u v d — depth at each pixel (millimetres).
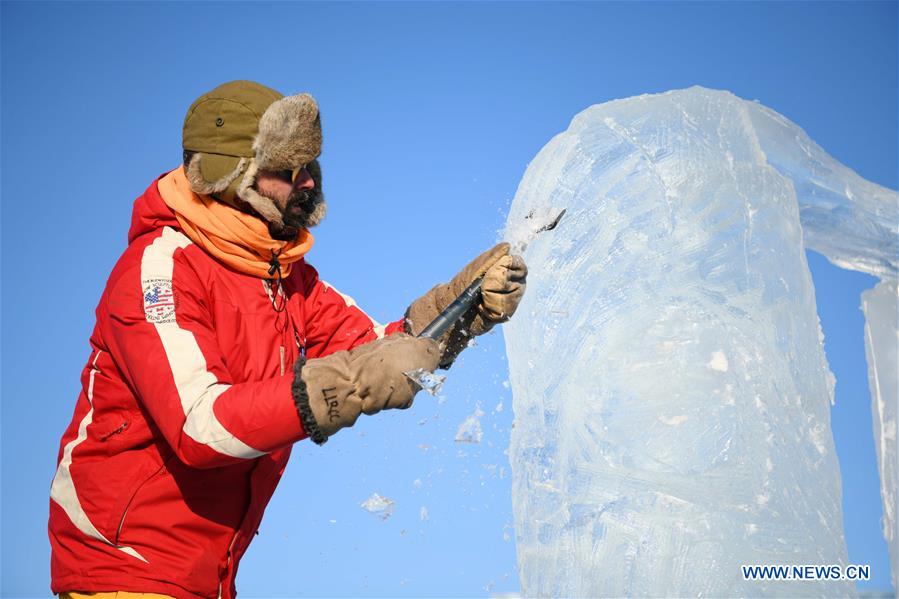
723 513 1815
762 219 1962
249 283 2029
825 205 2105
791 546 1808
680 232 1963
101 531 1904
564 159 2039
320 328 2332
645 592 1797
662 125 2027
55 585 1954
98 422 1956
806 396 1894
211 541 1967
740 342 1895
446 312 2055
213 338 1914
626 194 1992
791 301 1929
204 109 1995
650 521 1823
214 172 1959
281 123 1955
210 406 1753
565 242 2004
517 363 2000
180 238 1993
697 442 1852
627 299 1944
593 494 1864
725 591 1782
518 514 1939
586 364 1926
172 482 1921
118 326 1866
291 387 1736
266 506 2111
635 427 1874
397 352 1795
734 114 2025
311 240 2131
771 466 1840
